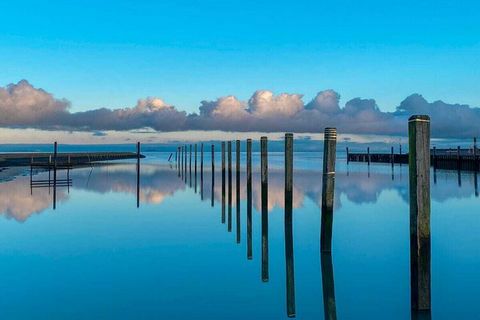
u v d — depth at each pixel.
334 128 9.41
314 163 62.75
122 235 11.30
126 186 25.84
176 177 34.47
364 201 17.89
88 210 15.84
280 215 14.84
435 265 8.27
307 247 10.03
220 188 25.23
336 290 7.01
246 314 6.02
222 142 26.48
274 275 7.83
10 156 71.31
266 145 16.05
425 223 5.82
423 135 5.76
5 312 5.97
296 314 6.04
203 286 7.16
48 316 5.84
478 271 7.85
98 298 6.53
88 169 44.50
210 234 11.55
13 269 8.07
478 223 12.57
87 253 9.30
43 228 12.22
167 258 8.95
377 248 9.80
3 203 17.36
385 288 7.09
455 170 40.59
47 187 24.53
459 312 5.99
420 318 5.85
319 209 16.20
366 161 69.94
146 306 6.23
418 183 5.79
